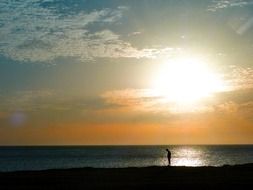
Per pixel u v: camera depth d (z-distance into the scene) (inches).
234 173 1717.5
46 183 1417.3
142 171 1828.2
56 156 5915.4
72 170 1910.7
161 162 4116.6
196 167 2016.5
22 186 1347.2
